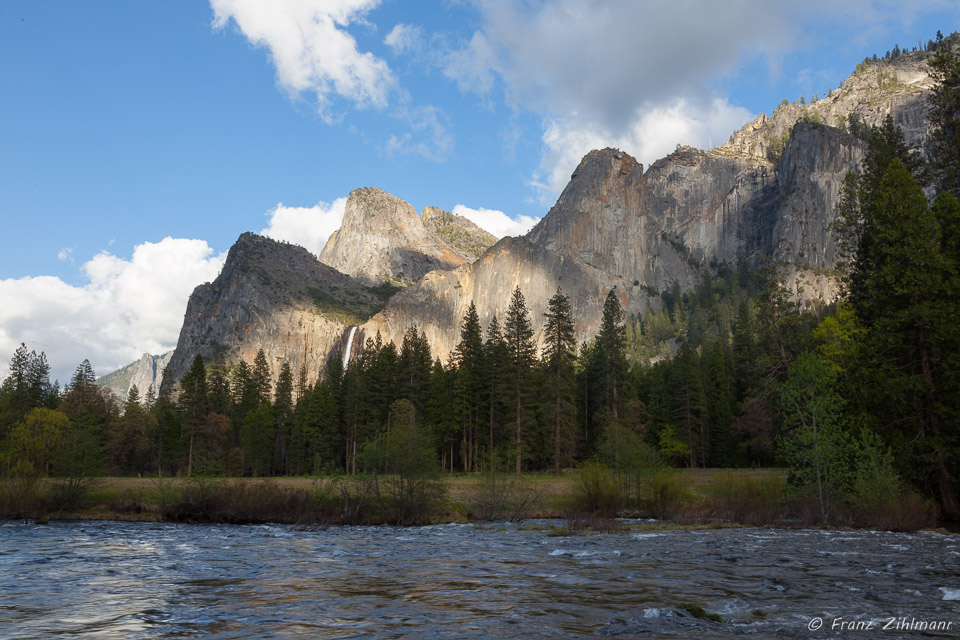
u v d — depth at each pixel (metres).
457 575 17.72
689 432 89.62
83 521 39.62
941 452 35.81
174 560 21.62
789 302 57.22
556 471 74.44
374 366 101.00
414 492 38.94
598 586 15.70
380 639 10.29
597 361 101.06
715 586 15.61
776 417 58.47
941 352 36.75
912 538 27.67
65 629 11.25
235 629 11.12
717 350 100.69
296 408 121.19
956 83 45.75
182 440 104.06
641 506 41.88
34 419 65.88
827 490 34.97
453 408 91.25
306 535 31.52
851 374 41.00
